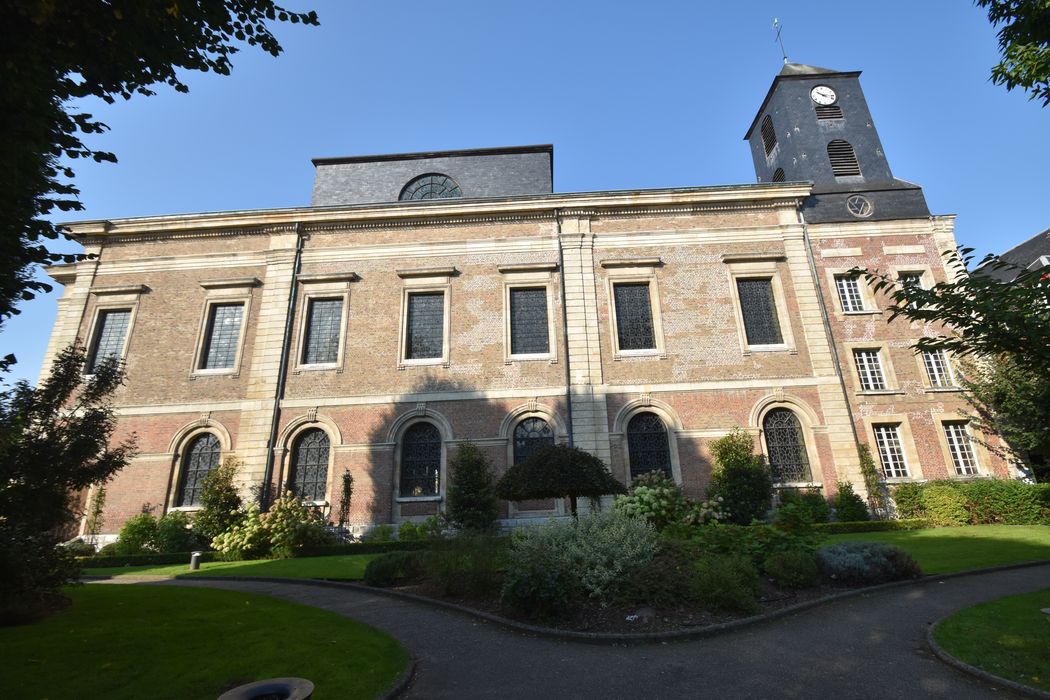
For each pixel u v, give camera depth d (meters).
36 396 10.10
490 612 9.43
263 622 8.88
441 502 20.47
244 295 23.64
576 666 6.95
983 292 5.40
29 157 7.40
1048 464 19.09
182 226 24.27
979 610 8.40
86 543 19.48
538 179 26.94
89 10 7.14
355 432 21.42
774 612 8.67
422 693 6.28
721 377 21.75
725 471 19.08
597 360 21.91
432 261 23.81
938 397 21.52
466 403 21.61
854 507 19.31
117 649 7.33
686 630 7.91
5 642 7.45
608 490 11.77
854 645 7.37
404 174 27.22
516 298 23.45
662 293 23.03
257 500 20.39
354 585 12.39
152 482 21.22
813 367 21.80
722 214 24.34
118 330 23.72
